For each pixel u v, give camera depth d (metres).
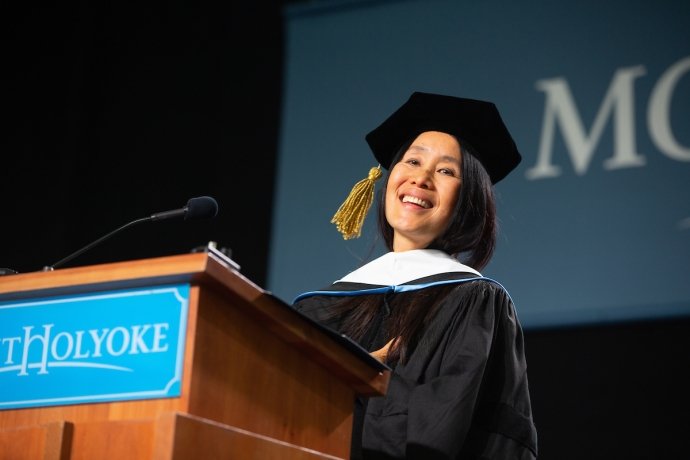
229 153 11.79
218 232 11.54
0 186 11.94
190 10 12.31
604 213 9.44
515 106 10.08
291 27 11.48
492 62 10.32
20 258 11.77
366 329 5.69
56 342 3.70
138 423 3.33
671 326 9.41
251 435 3.54
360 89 10.89
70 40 12.30
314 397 4.05
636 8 9.84
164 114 12.11
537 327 9.41
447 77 10.52
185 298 3.53
